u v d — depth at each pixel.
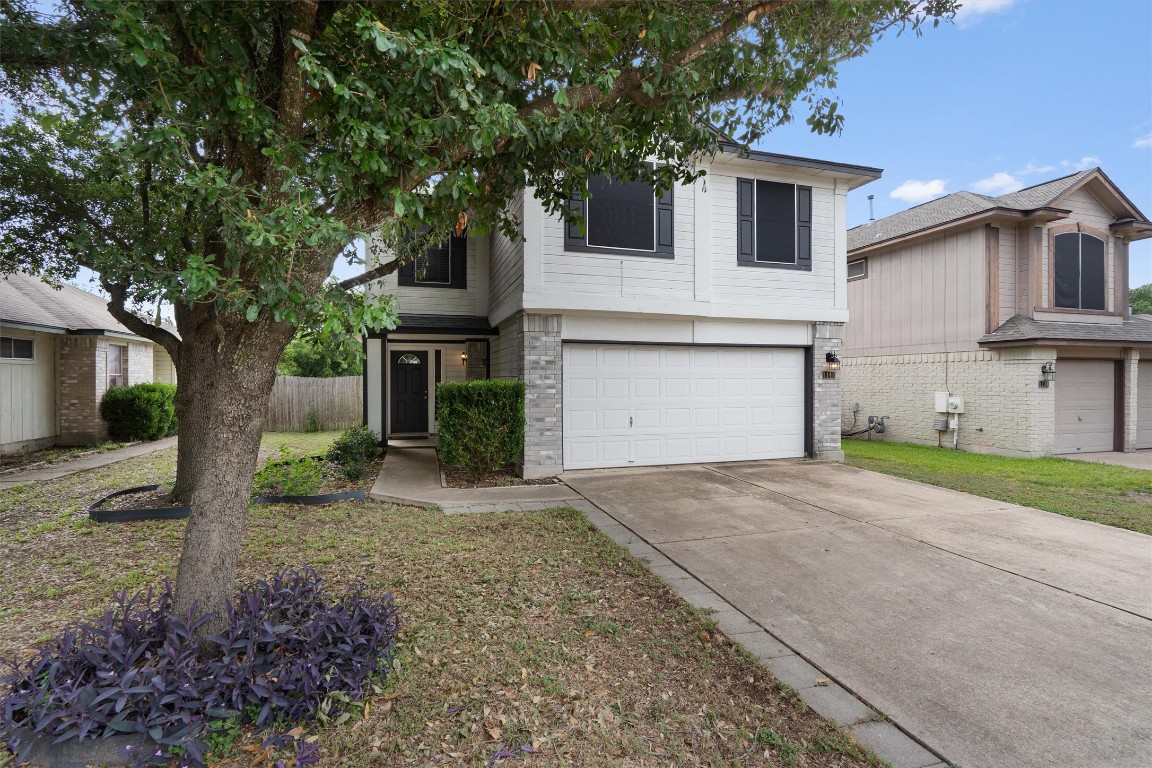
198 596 2.63
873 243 13.70
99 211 6.18
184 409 6.31
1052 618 3.60
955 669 3.00
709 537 5.36
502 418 7.87
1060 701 2.71
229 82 2.48
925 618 3.62
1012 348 11.02
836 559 4.75
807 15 4.02
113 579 4.23
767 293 9.40
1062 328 11.10
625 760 2.32
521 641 3.29
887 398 13.69
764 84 4.31
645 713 2.63
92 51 2.44
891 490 7.45
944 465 9.70
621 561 4.66
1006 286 11.54
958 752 2.34
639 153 4.67
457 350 13.27
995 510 6.38
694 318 9.12
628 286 8.59
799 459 9.89
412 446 11.87
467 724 2.52
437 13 3.02
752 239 9.33
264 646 2.66
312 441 13.23
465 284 11.46
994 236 11.48
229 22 2.60
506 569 4.46
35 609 3.70
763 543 5.18
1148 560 4.68
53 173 5.88
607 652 3.19
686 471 8.77
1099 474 8.81
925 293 12.79
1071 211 11.73
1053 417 10.83
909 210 14.53
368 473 8.77
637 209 8.65
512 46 3.25
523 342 8.33
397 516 6.11
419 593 3.96
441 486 7.66
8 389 11.16
